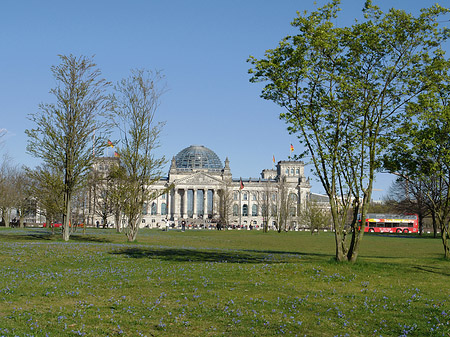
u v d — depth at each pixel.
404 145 34.19
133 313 17.94
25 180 108.88
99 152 55.00
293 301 20.80
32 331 14.86
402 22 30.94
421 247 63.38
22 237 59.28
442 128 34.97
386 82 31.61
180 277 27.00
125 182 59.56
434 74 31.59
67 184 53.78
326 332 16.28
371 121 32.03
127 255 38.44
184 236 90.19
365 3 31.81
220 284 24.92
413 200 112.75
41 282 24.02
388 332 16.45
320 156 32.47
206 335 15.49
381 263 33.59
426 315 19.05
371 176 32.09
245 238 85.44
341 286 25.52
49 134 51.84
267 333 15.90
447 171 39.12
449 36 31.11
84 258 35.16
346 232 33.25
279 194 188.12
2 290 21.33
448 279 28.67
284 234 115.81
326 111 32.28
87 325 16.14
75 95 52.84
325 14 32.09
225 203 174.12
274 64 31.39
